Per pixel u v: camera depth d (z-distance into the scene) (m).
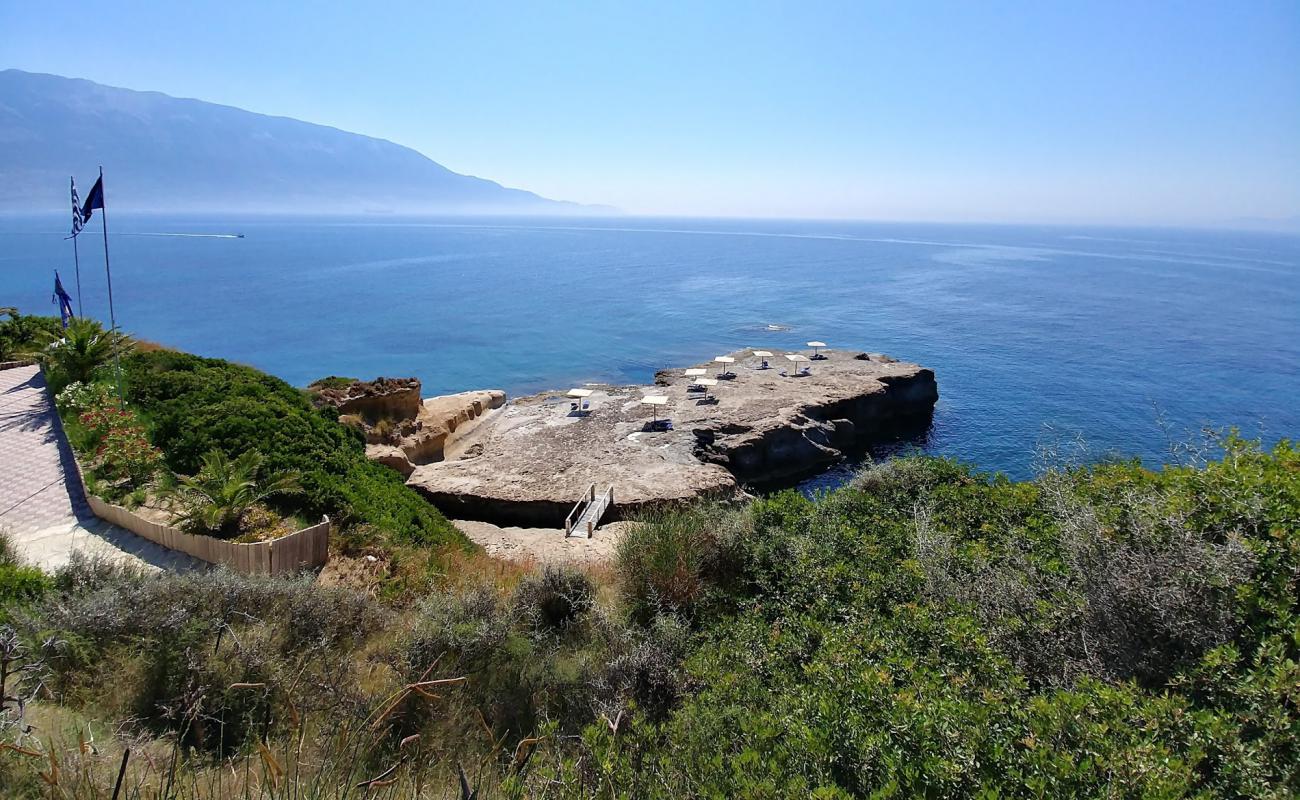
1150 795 3.18
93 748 4.27
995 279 148.25
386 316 95.88
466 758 5.75
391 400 36.81
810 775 4.25
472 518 29.67
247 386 23.06
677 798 4.28
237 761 5.03
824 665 5.61
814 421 40.72
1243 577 4.98
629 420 40.59
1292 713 3.90
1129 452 35.34
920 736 4.16
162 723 5.80
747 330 84.62
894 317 93.44
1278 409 47.84
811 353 59.81
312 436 20.36
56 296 23.58
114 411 18.72
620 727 5.36
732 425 38.69
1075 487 8.85
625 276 152.00
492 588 10.84
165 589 8.36
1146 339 76.38
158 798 3.83
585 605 10.04
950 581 7.29
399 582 13.49
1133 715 4.05
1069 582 6.31
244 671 6.48
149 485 16.20
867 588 7.77
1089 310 99.88
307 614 8.46
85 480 16.05
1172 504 6.19
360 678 7.23
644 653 7.47
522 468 33.12
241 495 14.73
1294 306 105.81
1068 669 5.21
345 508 16.28
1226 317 93.25
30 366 26.00
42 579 9.91
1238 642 4.82
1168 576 5.17
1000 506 9.82
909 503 11.39
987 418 48.22
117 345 23.44
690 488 30.30
